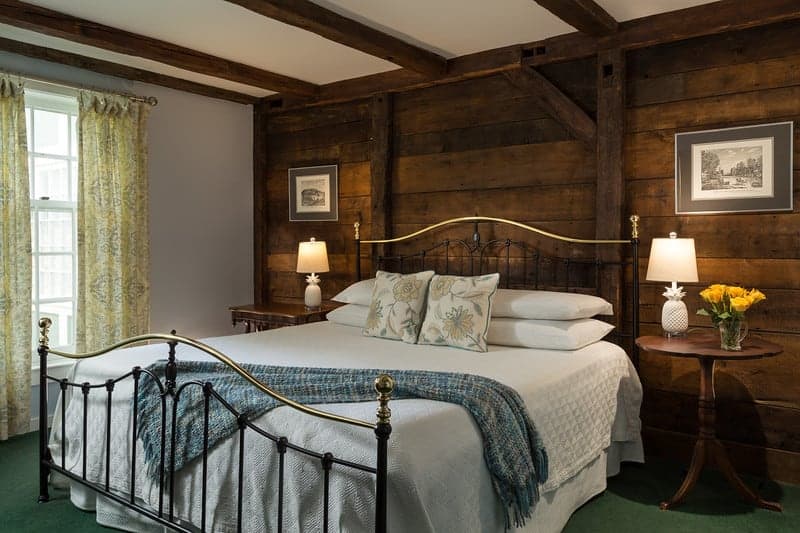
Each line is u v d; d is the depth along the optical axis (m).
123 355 2.87
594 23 3.31
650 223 3.52
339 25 3.34
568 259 3.80
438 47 3.91
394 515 1.73
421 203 4.45
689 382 3.40
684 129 3.39
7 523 2.64
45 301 4.12
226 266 5.19
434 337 3.25
